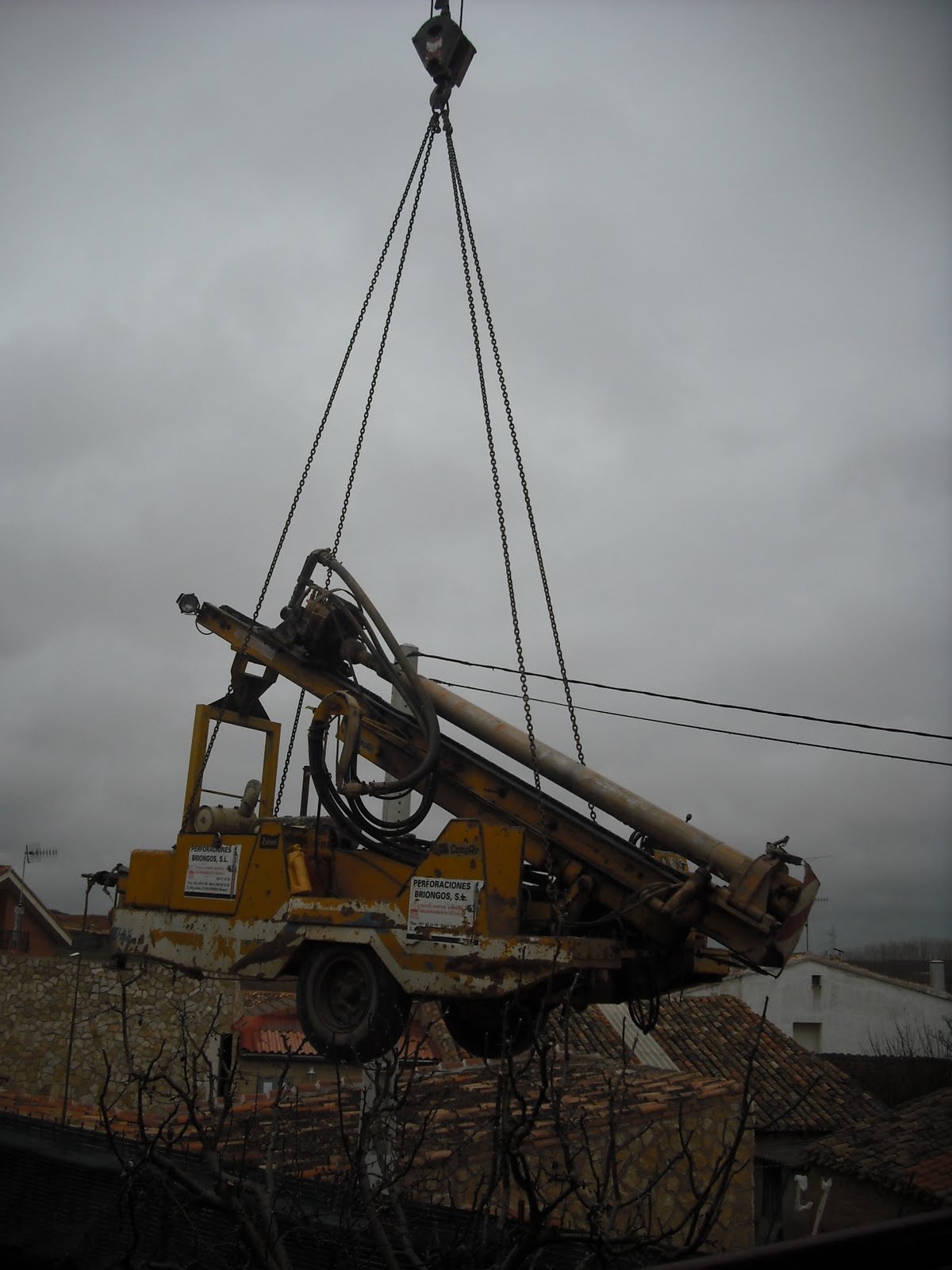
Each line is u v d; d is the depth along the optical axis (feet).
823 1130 64.59
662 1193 36.27
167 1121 15.81
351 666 31.78
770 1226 55.11
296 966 27.22
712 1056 68.28
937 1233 7.57
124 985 16.74
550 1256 19.70
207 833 29.55
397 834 29.04
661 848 27.45
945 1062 83.92
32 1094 56.54
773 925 24.58
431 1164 23.50
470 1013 27.63
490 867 24.86
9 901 94.84
